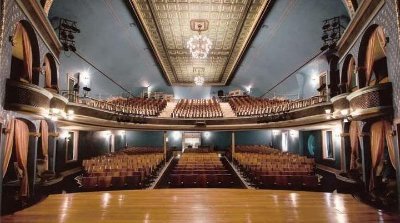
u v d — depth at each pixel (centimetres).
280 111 1337
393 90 469
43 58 700
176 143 2166
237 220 411
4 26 454
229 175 838
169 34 1452
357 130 755
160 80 2244
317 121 1105
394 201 503
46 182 706
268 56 1645
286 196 576
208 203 516
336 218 421
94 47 1407
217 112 1766
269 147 1934
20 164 558
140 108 1639
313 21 1153
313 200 540
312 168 972
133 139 2125
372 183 609
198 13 1226
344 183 752
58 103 803
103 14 1218
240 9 1194
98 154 1622
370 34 602
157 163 1222
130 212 455
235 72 2130
